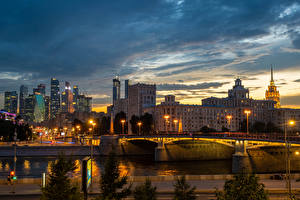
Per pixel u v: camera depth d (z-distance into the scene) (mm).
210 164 132750
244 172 32875
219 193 32969
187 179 65688
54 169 35250
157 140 144375
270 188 57312
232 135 124812
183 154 146875
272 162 112250
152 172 106875
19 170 105688
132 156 163125
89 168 37719
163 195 50594
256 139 99938
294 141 88625
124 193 35594
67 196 33938
